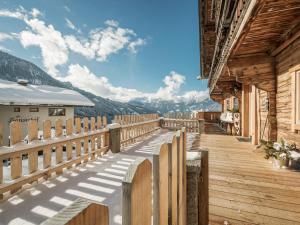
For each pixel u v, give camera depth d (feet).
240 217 7.73
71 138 14.65
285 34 12.67
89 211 1.79
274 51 15.56
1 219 7.97
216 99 58.13
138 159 2.85
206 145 21.86
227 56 15.35
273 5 7.66
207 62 40.01
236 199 9.15
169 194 4.23
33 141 11.57
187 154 7.06
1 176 9.60
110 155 19.01
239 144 22.41
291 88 14.05
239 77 16.47
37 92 63.77
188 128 42.60
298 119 13.43
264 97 19.85
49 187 11.11
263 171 12.89
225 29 15.52
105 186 11.34
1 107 50.37
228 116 34.40
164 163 3.80
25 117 54.90
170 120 45.21
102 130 18.75
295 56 13.37
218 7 17.98
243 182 11.07
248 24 9.24
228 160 15.55
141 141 27.78
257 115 21.59
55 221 1.49
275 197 9.30
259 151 18.03
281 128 16.12
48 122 12.76
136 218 2.55
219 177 11.84
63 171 13.85
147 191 2.99
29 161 11.21
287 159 13.30
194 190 6.16
